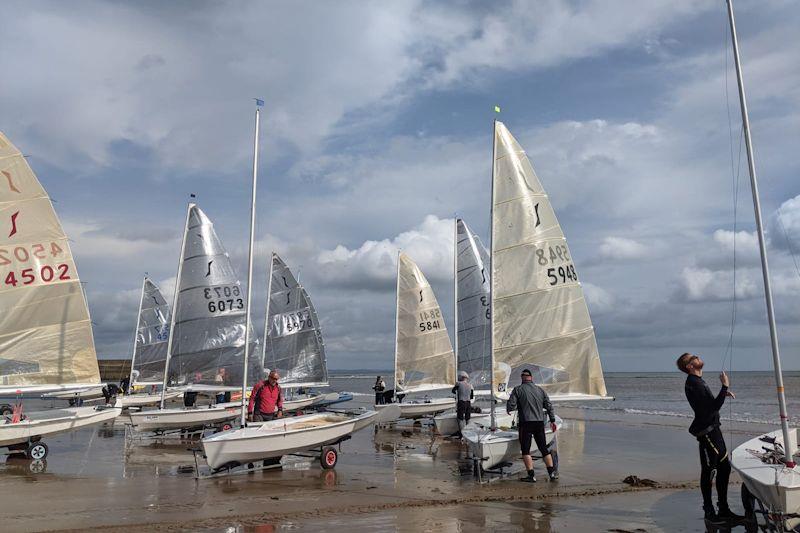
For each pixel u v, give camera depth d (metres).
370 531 7.42
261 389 12.30
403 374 24.72
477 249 23.84
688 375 7.93
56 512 8.38
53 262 13.39
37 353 13.07
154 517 8.10
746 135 8.20
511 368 12.51
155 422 17.66
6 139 13.12
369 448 15.59
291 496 9.45
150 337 30.16
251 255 13.59
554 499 9.23
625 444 16.80
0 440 12.71
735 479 10.98
